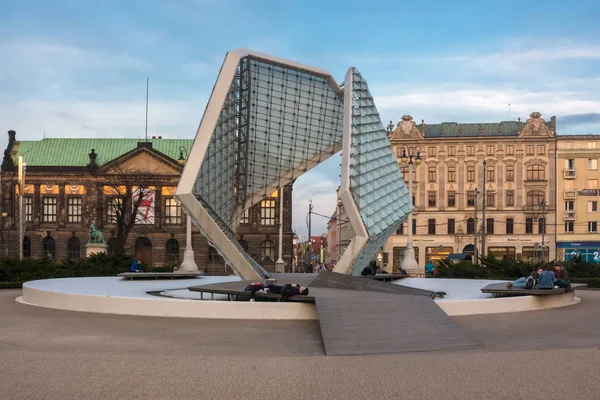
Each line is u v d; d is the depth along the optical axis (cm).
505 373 1181
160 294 2939
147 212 11019
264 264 11056
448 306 2262
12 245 11506
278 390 1059
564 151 10638
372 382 1120
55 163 11956
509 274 4662
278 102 3669
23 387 1069
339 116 3831
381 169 3266
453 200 10825
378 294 2256
